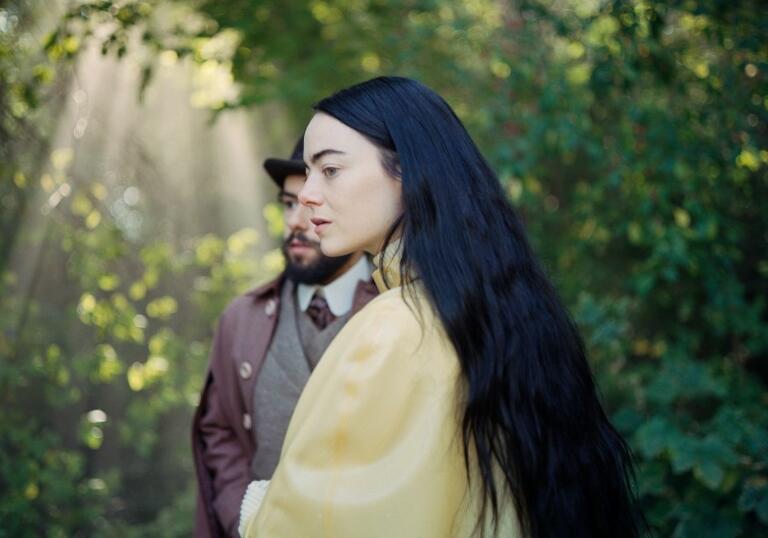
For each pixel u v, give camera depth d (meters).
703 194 2.94
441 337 1.11
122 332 3.37
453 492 1.06
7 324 3.24
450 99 3.62
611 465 1.24
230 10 3.38
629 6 2.77
